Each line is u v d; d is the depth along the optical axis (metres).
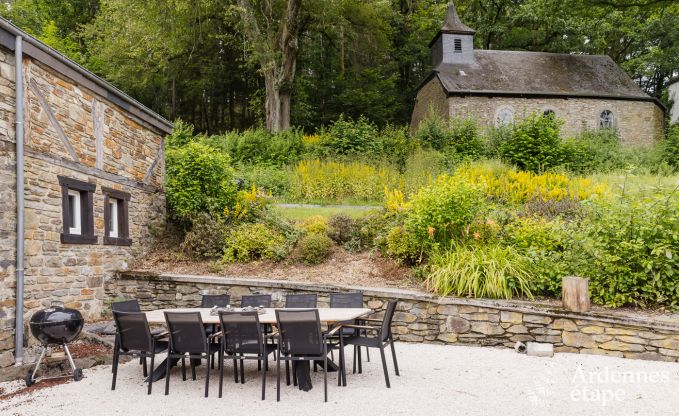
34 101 6.71
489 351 6.89
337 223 10.26
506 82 25.52
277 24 24.34
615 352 6.51
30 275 6.55
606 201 7.72
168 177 11.34
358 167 15.15
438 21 32.78
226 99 31.88
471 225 8.62
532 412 4.54
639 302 6.97
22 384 5.58
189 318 5.22
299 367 5.38
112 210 9.19
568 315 6.73
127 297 8.87
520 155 16.75
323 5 22.88
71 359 5.76
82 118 7.94
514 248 8.34
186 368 6.41
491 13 33.44
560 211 10.22
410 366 6.18
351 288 7.91
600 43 31.72
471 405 4.72
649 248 7.16
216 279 8.59
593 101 25.52
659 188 7.68
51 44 24.67
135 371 6.20
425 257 8.81
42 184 6.84
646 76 34.69
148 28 21.50
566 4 24.16
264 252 9.63
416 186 13.27
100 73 25.89
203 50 26.62
